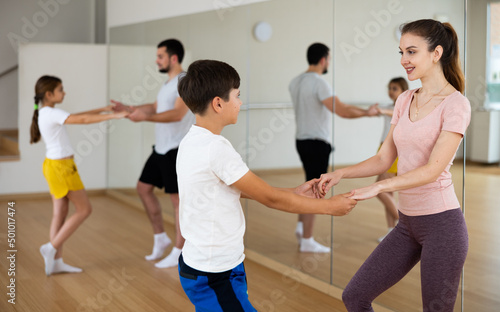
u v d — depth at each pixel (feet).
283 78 13.07
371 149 10.85
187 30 17.10
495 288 8.29
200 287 6.31
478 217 8.49
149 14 19.43
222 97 6.30
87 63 22.68
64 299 11.32
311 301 11.37
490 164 8.23
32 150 22.03
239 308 6.28
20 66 21.70
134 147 20.85
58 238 12.76
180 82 6.45
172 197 13.69
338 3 11.39
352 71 11.18
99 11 28.17
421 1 9.45
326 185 7.69
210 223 6.23
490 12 8.21
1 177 21.70
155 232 14.28
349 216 11.30
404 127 7.21
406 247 7.26
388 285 7.34
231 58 14.96
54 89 13.20
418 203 7.01
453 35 7.07
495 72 8.11
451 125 6.66
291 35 12.78
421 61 7.02
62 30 27.78
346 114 11.41
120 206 21.08
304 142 12.58
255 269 13.66
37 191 22.24
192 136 6.37
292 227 12.97
